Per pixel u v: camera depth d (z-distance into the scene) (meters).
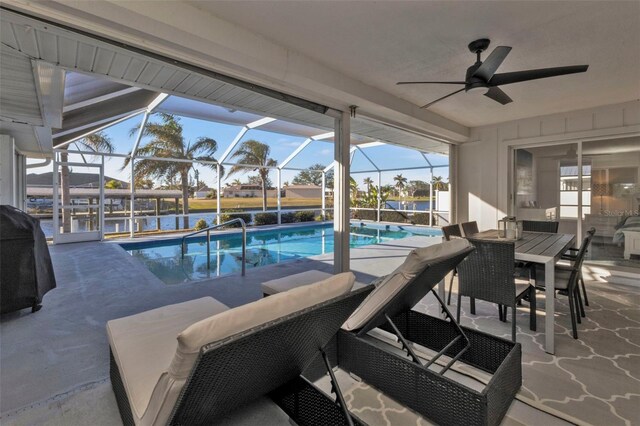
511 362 1.85
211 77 2.97
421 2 2.26
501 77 2.73
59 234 7.18
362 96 3.79
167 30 2.26
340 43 2.86
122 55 2.57
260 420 1.69
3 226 2.94
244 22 2.53
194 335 0.98
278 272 4.70
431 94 4.23
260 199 12.57
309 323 1.26
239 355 1.07
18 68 2.80
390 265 5.28
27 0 1.87
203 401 1.15
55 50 2.48
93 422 1.65
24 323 2.84
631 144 4.57
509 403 1.81
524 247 2.94
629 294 3.85
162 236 8.80
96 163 7.71
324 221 13.11
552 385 2.02
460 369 2.15
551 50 2.95
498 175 5.83
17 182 6.86
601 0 2.22
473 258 2.68
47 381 1.98
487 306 3.42
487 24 2.53
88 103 5.05
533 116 5.33
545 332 2.55
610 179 4.75
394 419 1.74
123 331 1.76
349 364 2.13
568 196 5.15
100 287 3.93
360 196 13.87
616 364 2.26
